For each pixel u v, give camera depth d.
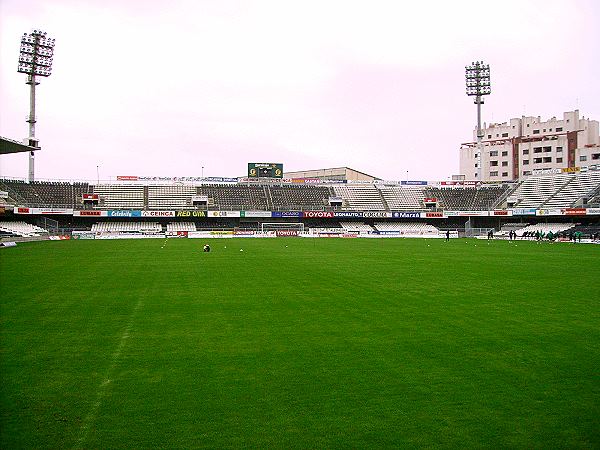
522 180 99.38
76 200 86.31
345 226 96.12
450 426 8.27
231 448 7.52
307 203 99.19
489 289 22.92
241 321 16.05
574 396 9.55
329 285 24.14
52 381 10.37
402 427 8.22
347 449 7.49
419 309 18.05
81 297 20.59
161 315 17.00
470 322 15.89
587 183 85.00
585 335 14.23
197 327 15.23
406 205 100.25
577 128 114.69
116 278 26.75
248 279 26.41
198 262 36.16
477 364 11.50
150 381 10.37
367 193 103.62
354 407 9.02
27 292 21.89
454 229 94.88
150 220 90.62
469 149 126.56
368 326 15.33
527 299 20.22
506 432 8.05
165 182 97.19
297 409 8.93
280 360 11.82
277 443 7.67
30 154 85.25
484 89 97.75
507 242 68.44
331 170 144.62
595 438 7.86
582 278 27.09
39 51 77.75
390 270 30.94
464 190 101.88
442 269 31.61
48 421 8.45
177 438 7.83
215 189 99.12
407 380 10.41
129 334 14.35
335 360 11.82
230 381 10.36
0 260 37.34
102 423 8.36
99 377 10.62
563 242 68.19
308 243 64.19
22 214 75.62
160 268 31.89
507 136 123.81
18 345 13.12
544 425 8.30
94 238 76.81
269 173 105.88
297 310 17.86
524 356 12.12
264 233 86.06
